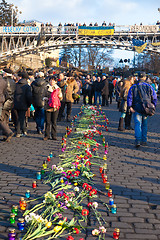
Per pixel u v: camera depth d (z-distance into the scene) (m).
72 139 8.56
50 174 5.16
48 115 8.63
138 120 7.90
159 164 6.20
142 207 3.91
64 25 79.56
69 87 12.59
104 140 8.23
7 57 75.75
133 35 75.75
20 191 4.41
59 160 6.32
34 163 6.07
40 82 9.43
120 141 8.73
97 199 4.15
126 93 10.30
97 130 10.03
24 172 5.43
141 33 75.00
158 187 4.73
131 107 7.97
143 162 6.34
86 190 4.39
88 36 78.25
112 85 23.77
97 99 21.00
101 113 15.85
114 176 5.26
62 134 9.65
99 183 4.85
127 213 3.71
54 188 4.52
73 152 6.91
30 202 3.99
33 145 7.96
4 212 3.66
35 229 3.23
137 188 4.65
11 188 4.54
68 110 12.88
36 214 3.60
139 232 3.22
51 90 8.51
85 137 8.45
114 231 3.07
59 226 3.16
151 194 4.40
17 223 3.25
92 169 5.68
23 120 9.31
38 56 85.12
